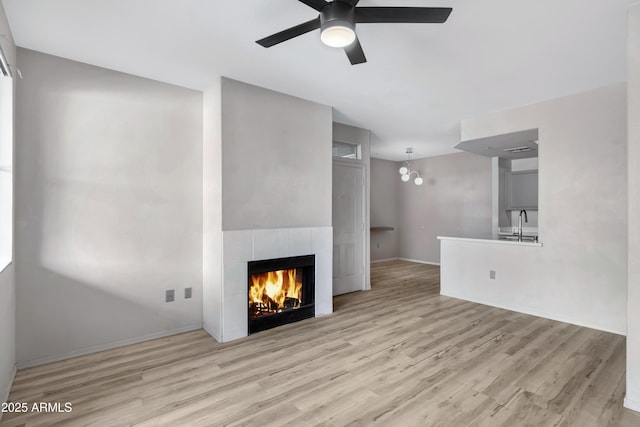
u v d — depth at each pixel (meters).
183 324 3.55
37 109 2.77
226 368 2.71
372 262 8.39
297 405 2.19
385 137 6.04
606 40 2.58
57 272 2.87
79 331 2.97
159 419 2.04
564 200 3.85
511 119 4.30
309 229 3.98
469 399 2.26
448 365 2.76
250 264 3.45
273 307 3.77
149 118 3.33
